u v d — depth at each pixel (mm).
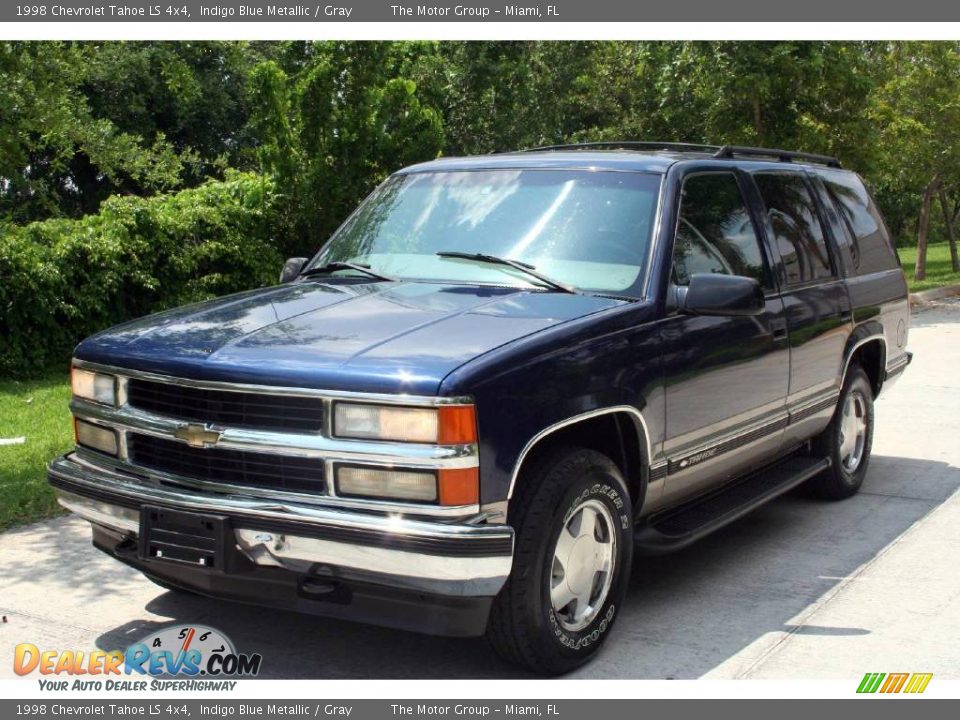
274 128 13969
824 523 6000
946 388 10312
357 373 3484
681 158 5008
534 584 3678
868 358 6738
